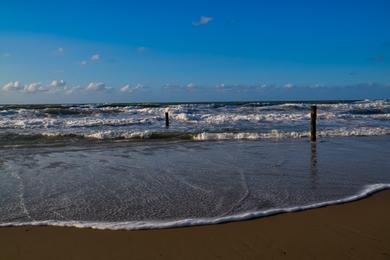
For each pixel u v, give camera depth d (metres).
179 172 9.80
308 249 4.86
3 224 5.83
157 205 6.90
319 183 8.55
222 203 7.01
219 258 4.61
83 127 23.86
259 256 4.66
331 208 6.63
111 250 4.86
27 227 5.70
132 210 6.61
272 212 6.36
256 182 8.66
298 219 6.03
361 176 9.27
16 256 4.70
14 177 9.25
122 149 14.22
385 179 8.95
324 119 29.64
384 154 12.73
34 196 7.52
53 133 19.34
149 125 25.17
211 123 26.39
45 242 5.12
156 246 4.98
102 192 7.82
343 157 12.12
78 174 9.60
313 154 12.79
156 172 9.81
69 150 13.95
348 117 31.44
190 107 46.28
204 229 5.59
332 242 5.08
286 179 8.96
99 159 11.91
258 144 15.73
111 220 6.07
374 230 5.52
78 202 7.10
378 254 4.70
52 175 9.48
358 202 7.02
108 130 21.67
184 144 15.78
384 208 6.64
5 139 17.66
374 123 26.16
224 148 14.44
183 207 6.77
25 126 23.83
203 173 9.67
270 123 26.12
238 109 41.56
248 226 5.71
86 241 5.15
